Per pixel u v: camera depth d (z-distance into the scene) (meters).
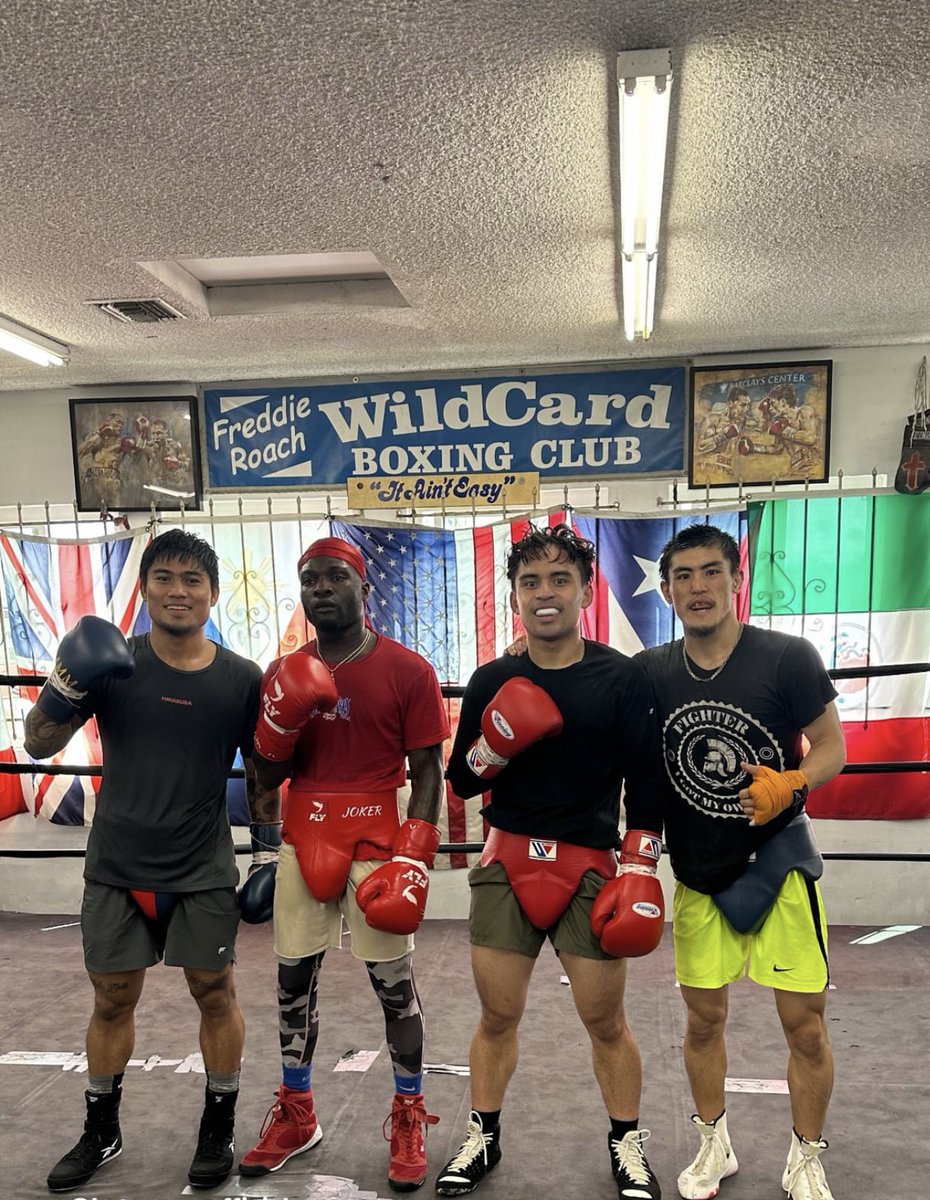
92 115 1.95
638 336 3.71
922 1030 3.15
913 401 4.16
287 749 2.30
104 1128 2.45
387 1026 2.40
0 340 3.55
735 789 2.18
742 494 4.21
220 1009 2.42
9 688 4.56
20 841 4.61
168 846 2.36
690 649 2.28
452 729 4.36
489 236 2.70
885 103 1.98
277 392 4.50
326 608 2.31
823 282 3.24
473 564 4.37
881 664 4.17
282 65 1.78
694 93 1.94
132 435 4.56
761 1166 2.38
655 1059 2.99
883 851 4.22
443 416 4.43
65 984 3.73
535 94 1.91
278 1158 2.41
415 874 2.27
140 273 2.97
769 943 2.19
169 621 2.38
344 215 2.53
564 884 2.23
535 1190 2.32
